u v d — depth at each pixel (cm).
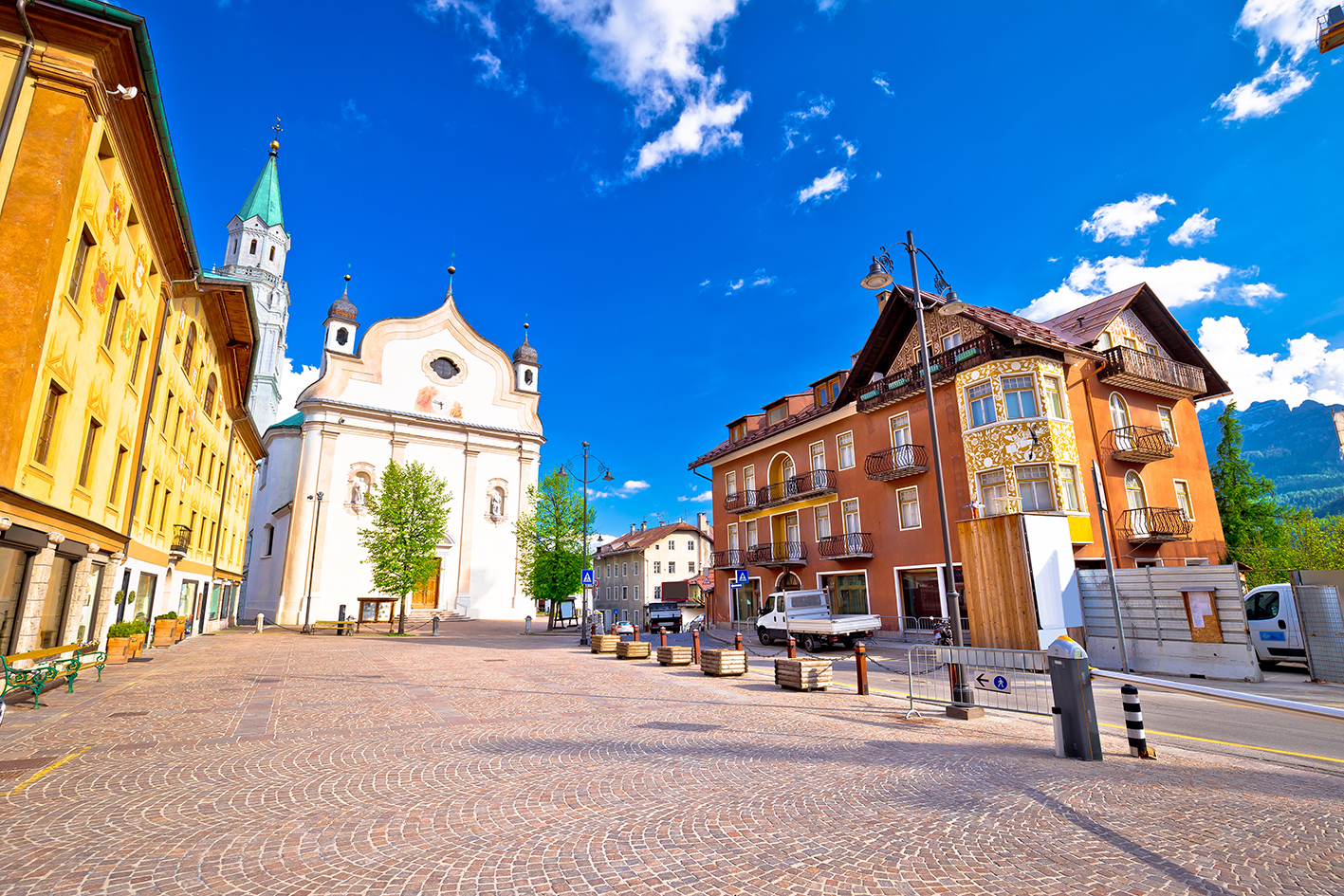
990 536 1659
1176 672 1485
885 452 2605
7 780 604
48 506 1193
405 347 5016
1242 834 460
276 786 595
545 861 421
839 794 566
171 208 1662
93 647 1514
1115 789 576
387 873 402
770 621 2497
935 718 977
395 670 1617
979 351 2327
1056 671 730
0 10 1168
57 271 1164
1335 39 1738
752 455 3534
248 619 5112
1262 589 1620
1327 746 804
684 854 431
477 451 5056
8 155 1136
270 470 5294
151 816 508
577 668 1695
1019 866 407
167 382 2005
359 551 4512
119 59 1259
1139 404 2503
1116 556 2214
